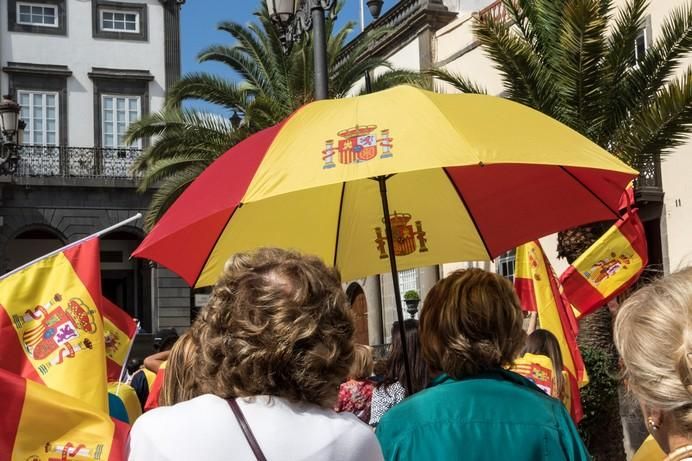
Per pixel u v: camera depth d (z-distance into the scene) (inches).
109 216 1378.0
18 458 116.9
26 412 118.4
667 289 70.4
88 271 157.6
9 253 1422.2
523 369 229.5
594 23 462.6
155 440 84.7
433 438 110.6
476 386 113.8
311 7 387.9
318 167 135.8
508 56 501.4
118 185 1379.2
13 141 1000.9
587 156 135.2
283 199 182.2
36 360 152.5
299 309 88.0
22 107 1406.3
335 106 148.6
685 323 67.3
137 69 1470.2
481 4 973.8
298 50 810.8
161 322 1373.0
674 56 486.0
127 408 238.1
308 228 187.9
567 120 491.8
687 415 66.7
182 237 165.6
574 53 472.4
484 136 134.0
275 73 855.1
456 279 120.3
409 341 212.1
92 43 1451.8
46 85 1422.2
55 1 1438.2
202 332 91.7
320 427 85.9
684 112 452.1
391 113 140.6
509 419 110.7
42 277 156.4
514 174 179.9
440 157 130.0
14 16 1418.6
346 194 190.1
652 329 68.7
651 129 458.0
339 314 91.0
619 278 294.8
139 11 1482.5
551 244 802.8
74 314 154.9
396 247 192.4
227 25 861.8
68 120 1424.7
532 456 108.8
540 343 237.1
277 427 84.8
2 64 1402.6
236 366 86.7
